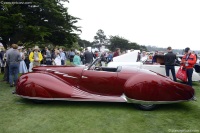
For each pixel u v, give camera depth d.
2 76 10.81
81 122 4.57
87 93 5.68
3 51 11.70
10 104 5.82
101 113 5.21
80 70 5.82
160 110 5.55
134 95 5.29
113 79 5.64
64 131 4.08
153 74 5.46
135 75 5.48
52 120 4.65
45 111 5.27
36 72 5.83
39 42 20.58
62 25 21.36
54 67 6.07
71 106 5.74
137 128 4.31
